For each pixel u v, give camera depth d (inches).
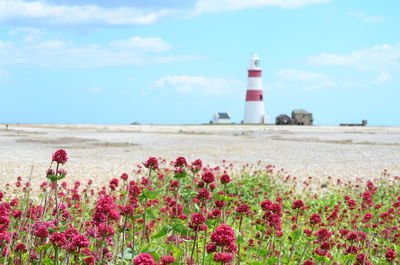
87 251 247.6
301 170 1090.7
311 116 5388.8
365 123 5167.3
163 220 418.0
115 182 363.3
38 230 225.1
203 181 309.6
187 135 2568.9
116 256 258.8
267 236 351.6
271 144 1905.8
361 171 1091.3
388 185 823.1
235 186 697.0
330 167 1160.2
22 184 735.1
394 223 475.5
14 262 246.8
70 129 3196.4
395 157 1418.6
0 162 1060.5
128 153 1418.6
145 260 163.3
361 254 302.7
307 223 450.3
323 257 287.1
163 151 1508.4
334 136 2603.3
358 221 503.8
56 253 218.1
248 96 5403.5
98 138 2160.4
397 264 348.5
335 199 673.0
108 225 240.7
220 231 211.3
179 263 245.9
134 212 262.4
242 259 294.5
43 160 1144.2
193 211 382.6
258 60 5354.3
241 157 1366.9
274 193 737.6
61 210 316.5
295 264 325.4
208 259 256.5
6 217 234.4
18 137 2097.7
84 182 788.0
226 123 6018.7
